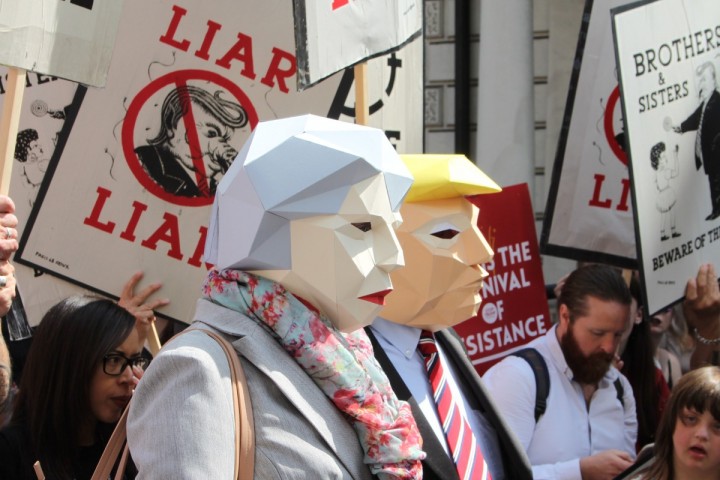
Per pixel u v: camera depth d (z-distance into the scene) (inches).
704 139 214.8
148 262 164.9
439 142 354.3
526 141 314.7
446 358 151.8
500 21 311.9
